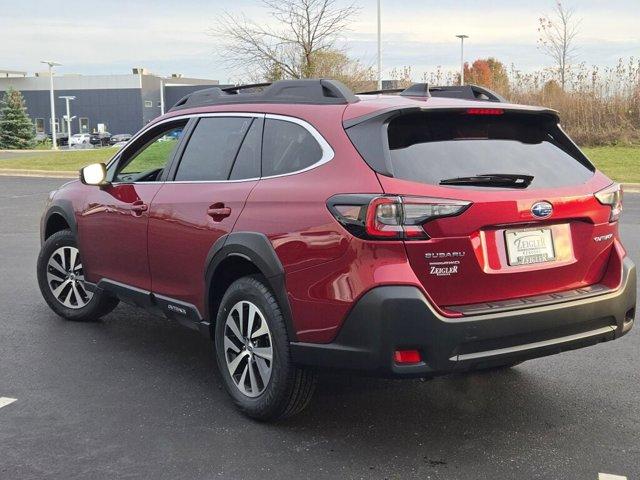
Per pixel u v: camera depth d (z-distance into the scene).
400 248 3.40
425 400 4.42
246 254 3.99
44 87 93.31
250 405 4.06
